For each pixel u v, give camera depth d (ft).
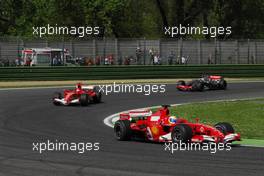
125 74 269.23
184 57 309.42
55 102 176.24
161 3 440.86
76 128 123.65
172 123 97.14
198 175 70.13
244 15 444.96
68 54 295.07
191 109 160.86
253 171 72.54
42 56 290.97
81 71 261.85
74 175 70.69
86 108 167.63
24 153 88.89
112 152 89.45
